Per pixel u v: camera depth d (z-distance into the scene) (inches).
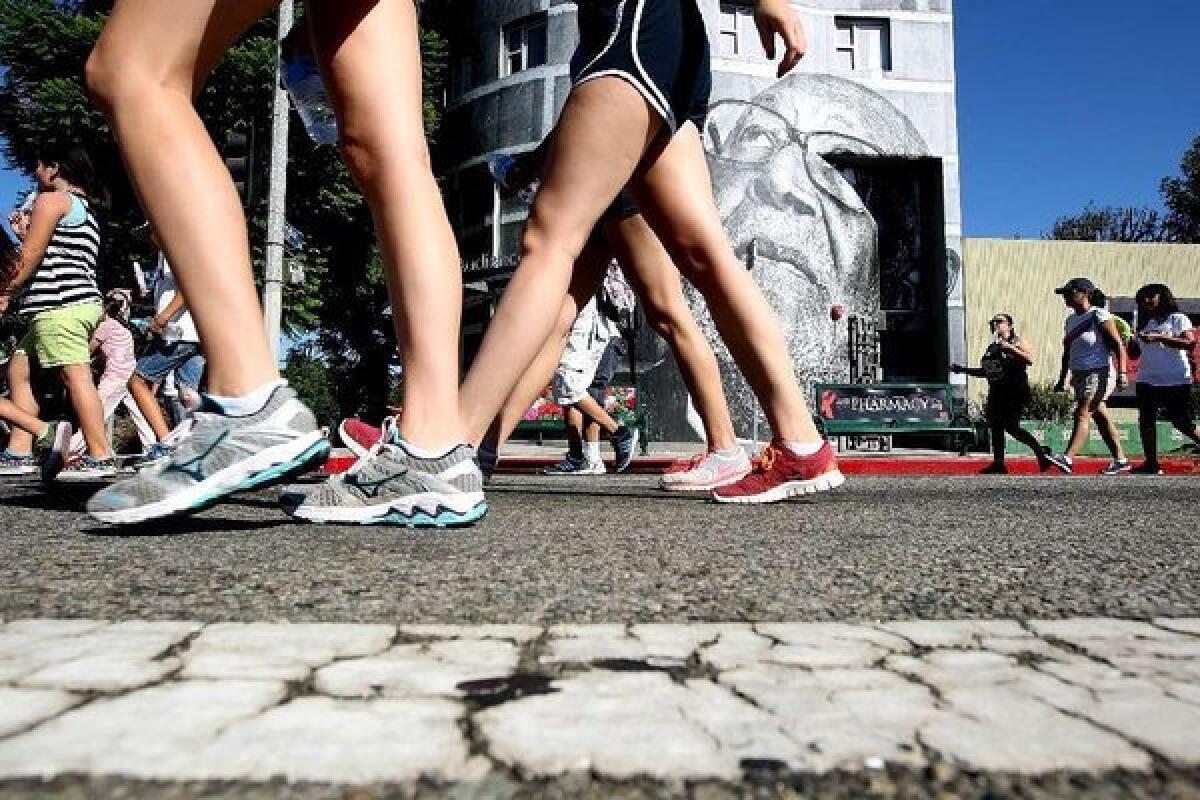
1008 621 37.8
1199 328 834.2
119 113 68.1
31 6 625.0
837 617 41.1
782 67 100.3
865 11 784.3
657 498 131.2
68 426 157.8
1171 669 29.8
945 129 790.5
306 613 39.9
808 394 734.5
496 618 39.3
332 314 816.3
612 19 95.0
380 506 78.2
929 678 28.3
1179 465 322.3
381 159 78.0
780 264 738.2
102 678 26.8
